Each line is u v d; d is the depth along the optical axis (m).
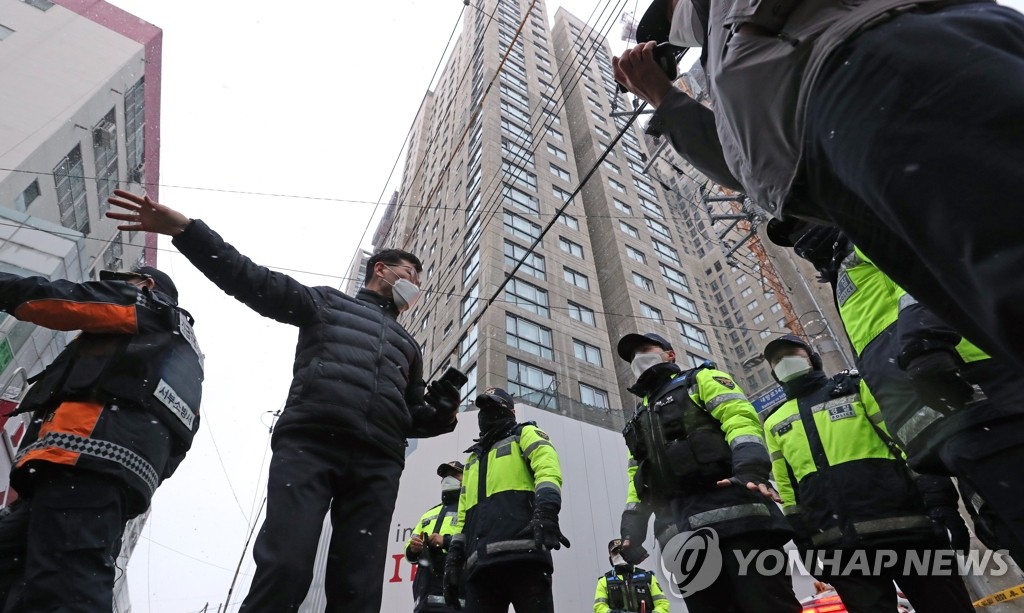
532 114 34.50
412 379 2.63
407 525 11.86
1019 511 1.54
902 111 0.65
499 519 3.24
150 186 28.05
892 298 2.24
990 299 0.55
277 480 1.84
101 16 23.09
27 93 19.48
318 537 1.80
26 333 10.98
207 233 2.03
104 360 2.03
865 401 2.86
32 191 18.83
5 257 11.59
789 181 0.98
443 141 41.72
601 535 12.66
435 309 27.67
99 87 21.53
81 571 1.70
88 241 22.52
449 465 6.09
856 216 0.89
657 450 2.66
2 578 1.81
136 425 2.00
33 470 1.79
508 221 26.30
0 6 20.38
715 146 1.40
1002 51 0.64
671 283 32.28
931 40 0.67
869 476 2.65
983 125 0.58
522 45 40.53
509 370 20.67
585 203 33.84
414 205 43.69
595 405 22.19
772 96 0.93
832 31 0.80
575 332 24.12
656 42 1.59
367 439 2.02
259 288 2.10
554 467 3.24
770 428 3.37
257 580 1.63
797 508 3.21
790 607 2.20
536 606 2.98
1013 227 0.52
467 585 3.25
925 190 0.62
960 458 1.70
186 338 2.44
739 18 0.97
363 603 1.84
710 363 2.79
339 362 2.14
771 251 8.03
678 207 43.12
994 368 1.62
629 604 5.37
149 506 2.08
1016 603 3.87
